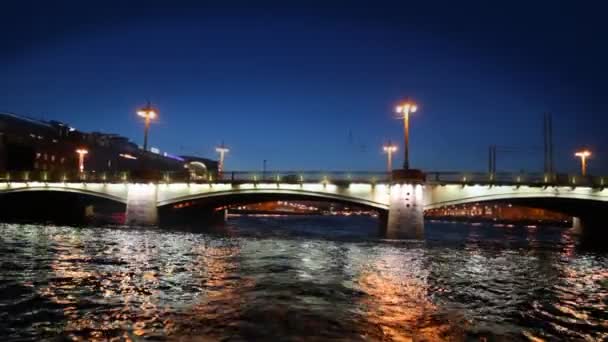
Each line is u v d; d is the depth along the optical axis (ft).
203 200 193.36
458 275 69.97
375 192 157.58
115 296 46.16
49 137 374.22
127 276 59.26
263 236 159.02
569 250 138.00
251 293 49.26
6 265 67.05
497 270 78.59
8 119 343.87
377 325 37.47
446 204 153.99
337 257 90.99
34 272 60.90
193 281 56.44
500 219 463.01
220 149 267.59
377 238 158.30
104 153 433.07
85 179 188.55
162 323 36.09
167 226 193.88
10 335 32.50
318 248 112.06
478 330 37.52
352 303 45.65
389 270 72.64
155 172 178.60
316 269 71.10
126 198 186.39
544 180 150.00
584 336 37.40
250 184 169.89
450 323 39.32
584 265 94.22
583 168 205.26
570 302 51.39
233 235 159.33
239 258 84.17
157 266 69.87
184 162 597.11
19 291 47.83
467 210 636.48
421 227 145.59
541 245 156.87
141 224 176.35
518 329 38.47
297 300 46.16
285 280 58.85
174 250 96.02
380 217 178.91
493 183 150.41
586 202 159.22
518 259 101.30
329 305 44.27
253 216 489.26
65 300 43.91
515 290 58.08
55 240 113.19
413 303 46.85
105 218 269.44
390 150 203.00
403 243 137.59
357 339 33.32
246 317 38.47
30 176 198.80
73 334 32.94
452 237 198.39
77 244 103.91
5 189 197.88
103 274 60.54
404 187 148.36
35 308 40.42
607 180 148.77
